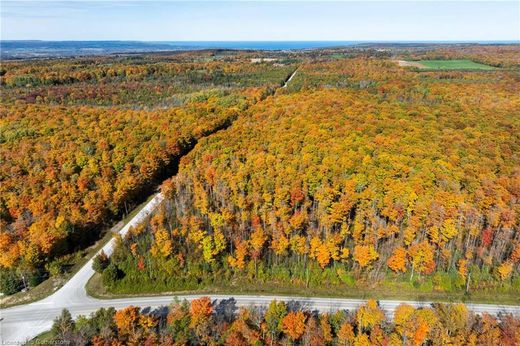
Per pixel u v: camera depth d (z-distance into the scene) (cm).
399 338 5916
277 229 7969
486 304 7175
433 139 10325
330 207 8200
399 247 7500
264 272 7744
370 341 5884
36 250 7556
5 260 7362
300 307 7006
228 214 8144
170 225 8169
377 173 8656
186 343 5878
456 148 9819
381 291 7431
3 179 9656
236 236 8100
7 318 6725
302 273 7688
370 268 7644
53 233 7894
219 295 7338
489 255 7650
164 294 7356
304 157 9469
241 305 7044
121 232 9225
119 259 7794
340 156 9400
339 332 5941
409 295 7350
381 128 11131
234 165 9625
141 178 10762
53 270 7656
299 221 7931
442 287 7488
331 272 7706
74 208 8856
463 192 8212
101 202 9256
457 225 7719
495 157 9369
